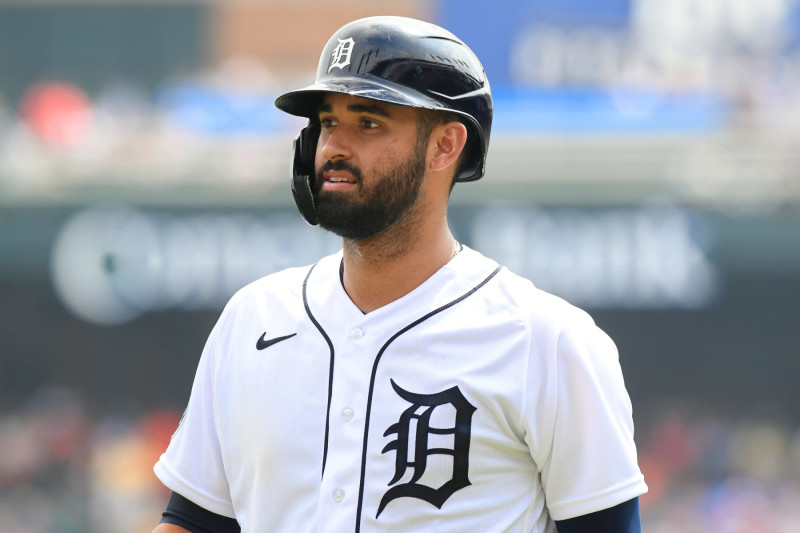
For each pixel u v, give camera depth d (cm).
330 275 910
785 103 7100
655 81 7225
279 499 855
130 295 7606
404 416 834
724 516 6200
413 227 870
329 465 840
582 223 7531
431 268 884
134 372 9069
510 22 7281
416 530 823
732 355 9388
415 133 856
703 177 7250
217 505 919
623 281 7562
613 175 7319
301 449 849
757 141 7138
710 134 7181
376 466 830
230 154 7369
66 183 7438
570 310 880
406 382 843
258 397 871
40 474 6994
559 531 880
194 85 7506
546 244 7562
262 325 897
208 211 7588
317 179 865
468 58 894
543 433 852
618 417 866
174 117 7469
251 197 7500
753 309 9075
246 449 876
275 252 7600
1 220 7519
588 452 853
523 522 859
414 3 7794
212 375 918
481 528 833
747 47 7125
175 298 7644
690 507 6394
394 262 875
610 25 7231
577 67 7275
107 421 8056
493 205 7531
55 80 7656
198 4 8062
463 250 910
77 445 7331
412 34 871
